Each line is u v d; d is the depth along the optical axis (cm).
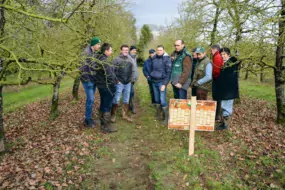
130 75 654
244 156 438
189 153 448
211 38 764
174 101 443
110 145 518
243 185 356
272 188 343
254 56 566
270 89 1495
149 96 1102
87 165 425
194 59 734
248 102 1025
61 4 480
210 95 1098
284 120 612
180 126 450
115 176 398
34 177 378
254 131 568
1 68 449
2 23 453
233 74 534
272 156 427
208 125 439
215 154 446
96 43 556
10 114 1102
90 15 748
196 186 357
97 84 559
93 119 653
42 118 851
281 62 594
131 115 752
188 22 1046
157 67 646
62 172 398
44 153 470
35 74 554
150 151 484
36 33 510
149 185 373
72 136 557
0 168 410
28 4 471
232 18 616
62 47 631
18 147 525
